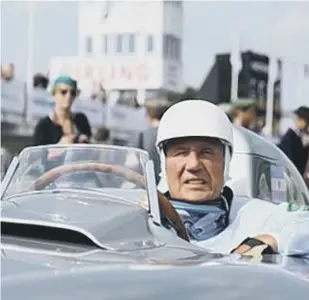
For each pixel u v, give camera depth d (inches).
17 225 59.2
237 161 139.3
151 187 74.1
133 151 81.5
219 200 94.2
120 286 47.3
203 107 92.5
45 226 58.6
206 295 50.5
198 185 92.1
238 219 93.7
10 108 333.1
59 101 336.2
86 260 52.0
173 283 49.8
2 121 331.6
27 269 47.0
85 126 343.9
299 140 335.0
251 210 94.3
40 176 80.5
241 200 99.6
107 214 63.7
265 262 64.7
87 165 82.2
